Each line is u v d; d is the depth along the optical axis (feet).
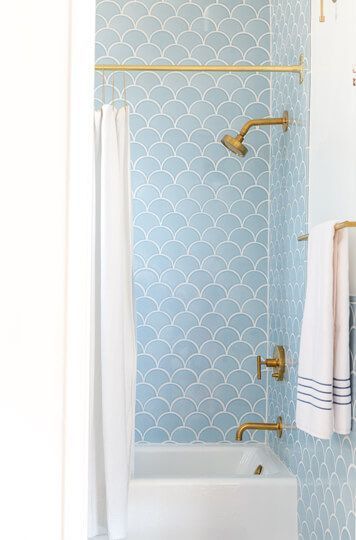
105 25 10.49
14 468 1.28
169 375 10.38
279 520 8.11
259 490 8.08
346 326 5.85
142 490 7.87
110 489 7.30
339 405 5.83
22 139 1.29
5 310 1.29
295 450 8.40
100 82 10.41
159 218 10.43
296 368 8.47
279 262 9.69
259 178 10.50
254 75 10.52
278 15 10.07
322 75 7.38
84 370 1.31
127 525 7.83
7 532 1.28
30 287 1.29
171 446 10.16
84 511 1.30
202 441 10.37
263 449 9.97
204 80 10.51
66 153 1.30
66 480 1.30
